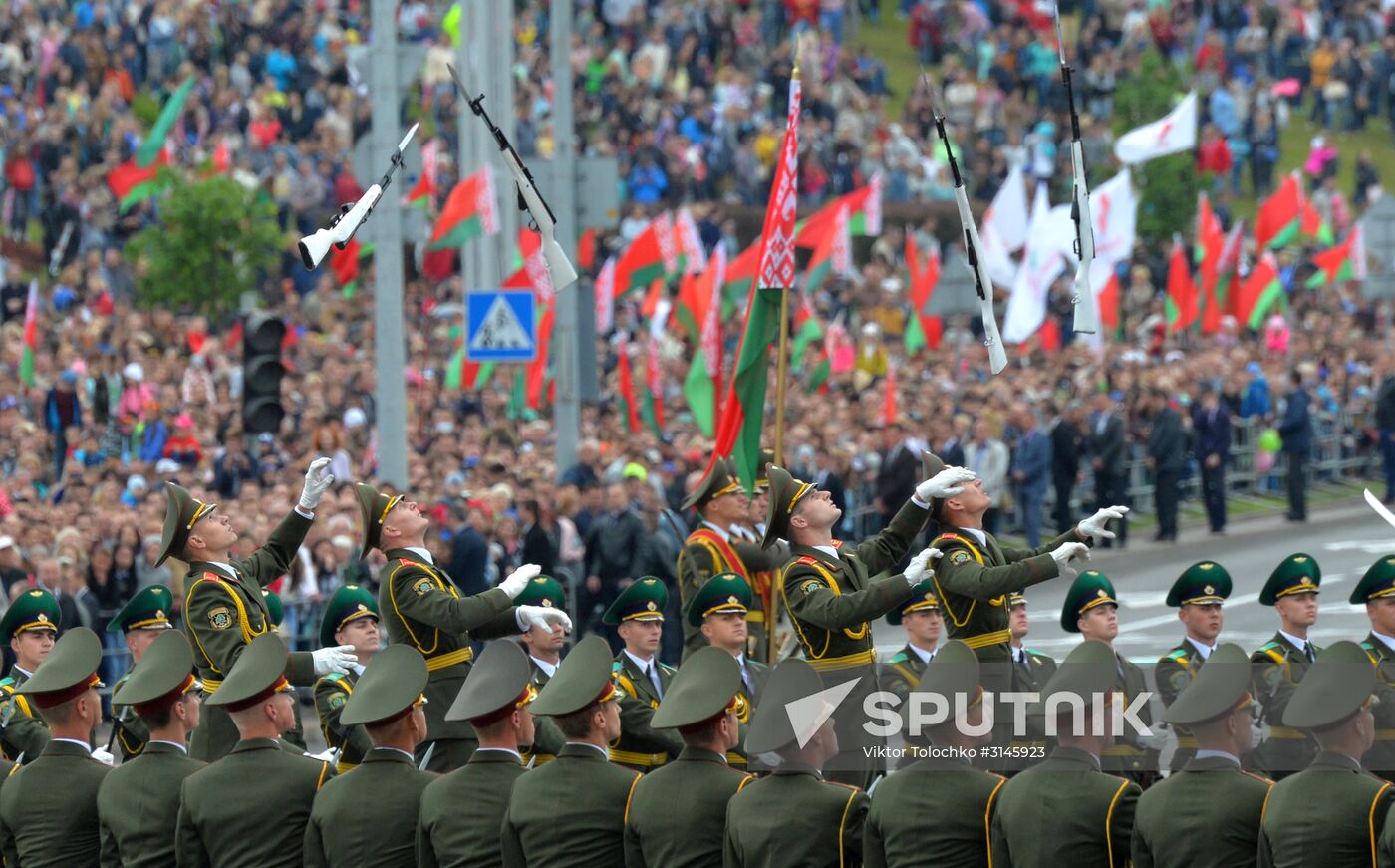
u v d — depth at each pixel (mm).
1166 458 92625
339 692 38938
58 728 34500
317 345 101938
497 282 89125
